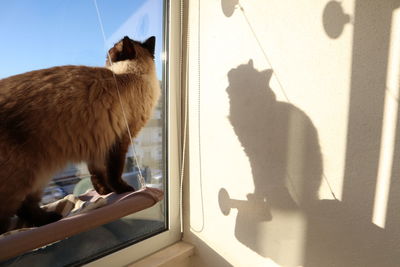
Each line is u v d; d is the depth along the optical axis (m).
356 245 0.78
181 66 1.19
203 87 1.12
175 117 1.19
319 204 0.84
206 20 1.08
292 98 0.86
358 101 0.74
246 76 0.97
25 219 0.73
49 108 0.73
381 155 0.72
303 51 0.83
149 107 1.03
